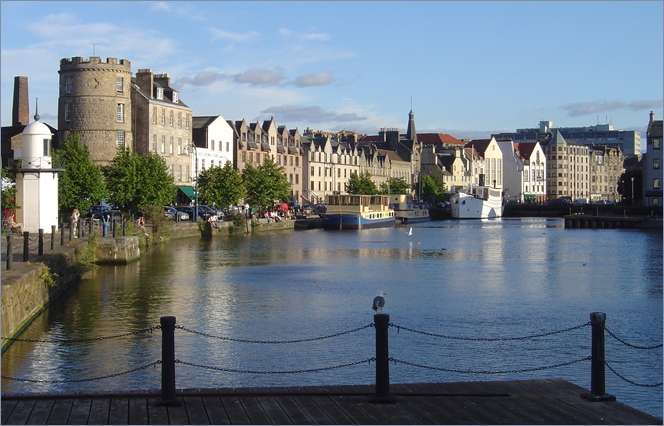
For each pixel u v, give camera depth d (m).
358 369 24.05
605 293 42.09
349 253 68.69
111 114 91.19
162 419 14.14
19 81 101.19
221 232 89.88
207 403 15.24
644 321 33.38
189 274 48.25
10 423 13.74
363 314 34.03
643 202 153.62
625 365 25.22
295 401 15.49
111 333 28.70
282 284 44.34
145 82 98.69
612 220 127.69
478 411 15.00
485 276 50.31
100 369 23.58
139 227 66.38
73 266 41.38
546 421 14.45
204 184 97.62
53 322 30.59
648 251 73.44
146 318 32.09
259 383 22.31
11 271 29.09
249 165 108.81
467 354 26.28
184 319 32.28
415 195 199.50
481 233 108.38
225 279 46.25
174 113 102.62
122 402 15.17
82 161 68.62
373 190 155.50
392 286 44.22
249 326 30.91
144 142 96.31
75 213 52.28
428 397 15.98
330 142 159.25
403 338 28.70
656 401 21.27
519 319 33.28
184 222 84.12
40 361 24.33
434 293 41.41
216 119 115.12
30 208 54.31
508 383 17.22
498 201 185.62
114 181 72.19
